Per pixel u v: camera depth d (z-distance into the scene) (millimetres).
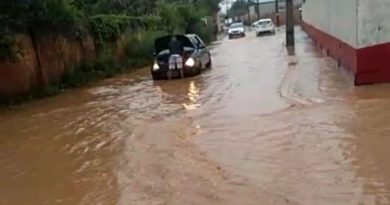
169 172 7605
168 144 9125
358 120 9367
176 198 6594
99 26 22625
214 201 6355
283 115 10453
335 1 17344
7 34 15875
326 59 19719
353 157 7414
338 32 16547
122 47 24844
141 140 9609
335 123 9359
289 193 6363
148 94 15297
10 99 15961
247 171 7297
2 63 15898
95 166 8406
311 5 30891
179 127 10344
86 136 10500
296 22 63812
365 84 12758
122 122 11445
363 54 12578
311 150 7938
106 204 6738
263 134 9133
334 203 5961
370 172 6789
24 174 8406
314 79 14695
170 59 18312
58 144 10094
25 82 16766
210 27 52938
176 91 15328
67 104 14883
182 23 40094
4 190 7707
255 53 26578
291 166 7320
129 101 14289
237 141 8859
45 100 16203
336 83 13617
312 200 6098
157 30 31547
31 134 11211
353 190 6273
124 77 20844
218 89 14875
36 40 17734
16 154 9680
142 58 25812
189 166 7773
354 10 12820
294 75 15883
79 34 20672
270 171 7207
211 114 11320
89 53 21562
